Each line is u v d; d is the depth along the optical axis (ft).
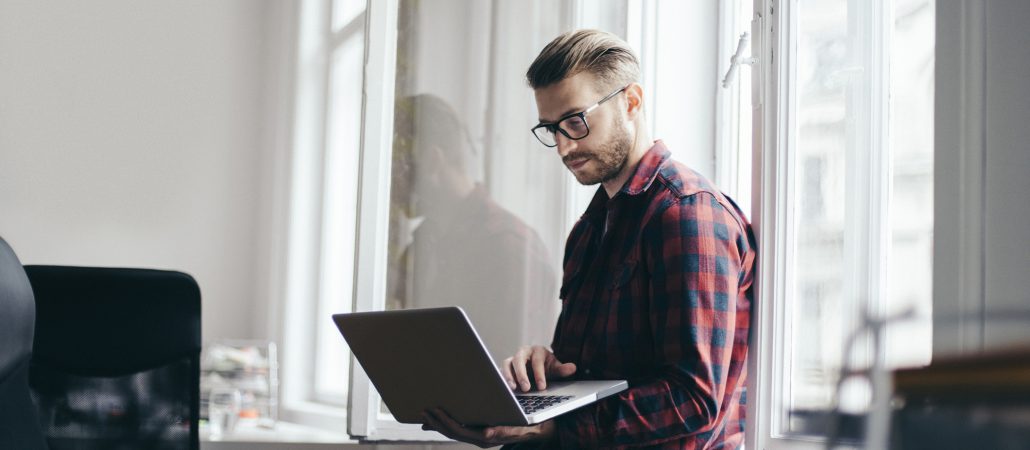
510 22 8.79
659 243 5.61
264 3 10.74
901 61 4.70
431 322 5.16
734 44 8.48
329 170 10.49
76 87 9.95
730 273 5.58
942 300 4.04
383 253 8.39
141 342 7.11
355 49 10.44
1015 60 3.68
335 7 10.61
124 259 10.05
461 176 8.66
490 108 8.74
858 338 2.11
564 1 8.75
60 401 6.83
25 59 9.78
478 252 8.64
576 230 6.75
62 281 7.00
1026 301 3.49
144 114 10.20
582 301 6.22
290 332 10.47
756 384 6.01
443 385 5.35
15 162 9.70
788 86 6.12
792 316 5.92
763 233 6.09
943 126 4.16
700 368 5.32
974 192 3.87
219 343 9.52
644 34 8.59
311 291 10.48
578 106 6.08
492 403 5.15
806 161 5.88
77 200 9.90
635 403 5.35
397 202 8.53
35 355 6.83
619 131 6.15
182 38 10.39
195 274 10.31
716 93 8.54
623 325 5.82
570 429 5.44
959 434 1.88
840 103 5.46
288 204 10.56
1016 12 3.70
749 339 6.11
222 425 9.08
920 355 2.14
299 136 10.61
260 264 10.52
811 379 5.58
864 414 1.98
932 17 4.38
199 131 10.41
